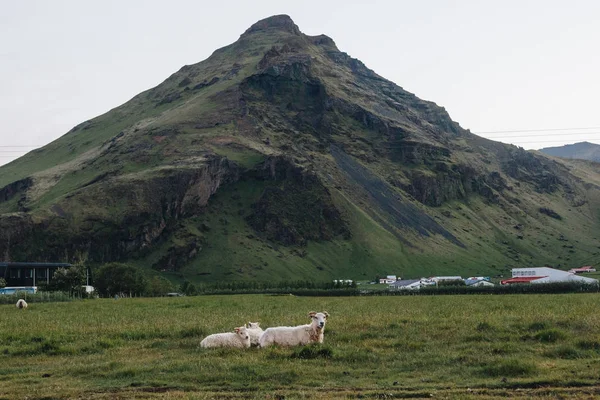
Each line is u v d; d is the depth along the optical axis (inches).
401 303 2849.4
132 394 880.3
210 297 4677.7
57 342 1375.5
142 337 1465.3
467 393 845.8
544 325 1379.2
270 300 3703.3
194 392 883.4
